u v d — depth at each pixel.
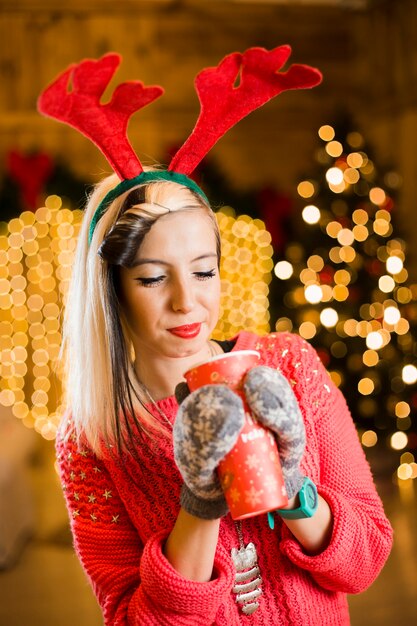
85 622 3.48
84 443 1.30
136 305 1.19
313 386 1.31
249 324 6.08
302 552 1.19
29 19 6.51
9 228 6.04
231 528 1.23
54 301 6.09
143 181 1.20
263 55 1.18
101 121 1.19
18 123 6.51
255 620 1.22
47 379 6.11
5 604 3.68
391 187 5.25
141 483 1.27
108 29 6.60
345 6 6.74
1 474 4.12
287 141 6.87
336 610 1.28
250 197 6.31
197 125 1.23
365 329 5.13
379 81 6.81
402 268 5.13
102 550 1.28
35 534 4.55
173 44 6.67
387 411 5.18
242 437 0.99
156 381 1.29
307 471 1.23
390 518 4.30
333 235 5.15
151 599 1.14
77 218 6.00
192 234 1.17
